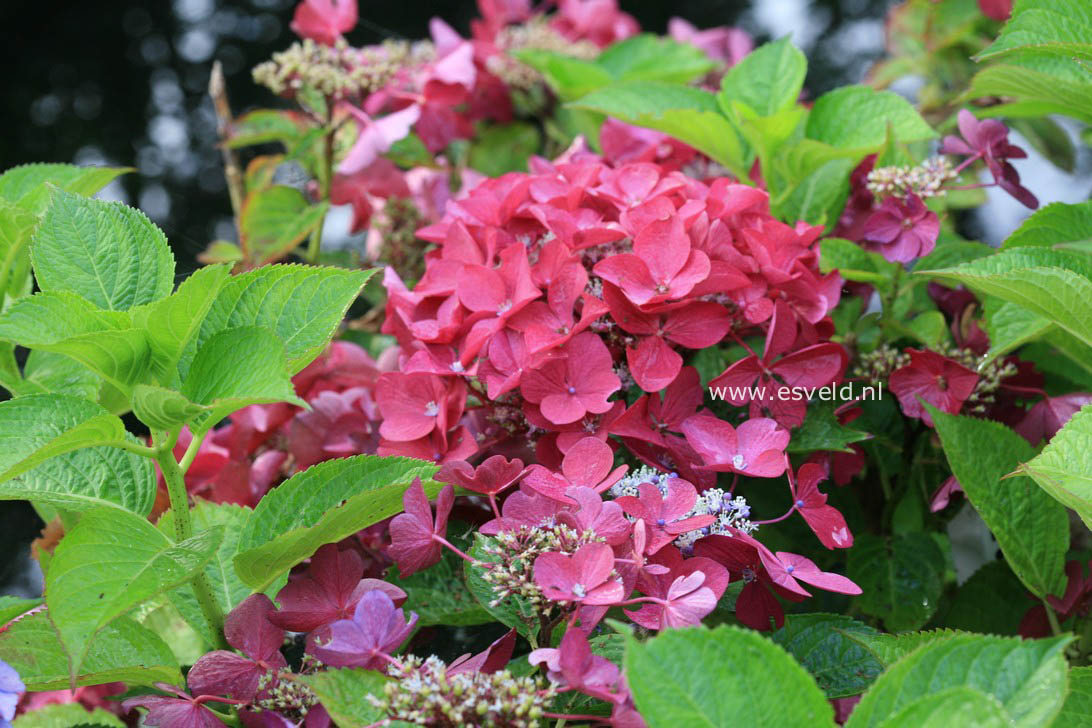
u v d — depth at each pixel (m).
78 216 1.09
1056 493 1.06
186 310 1.05
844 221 1.26
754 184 1.28
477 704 1.01
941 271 1.09
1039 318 1.14
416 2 2.28
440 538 1.06
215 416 1.07
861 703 0.99
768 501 1.19
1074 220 1.15
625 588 1.04
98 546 1.05
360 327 1.37
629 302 1.11
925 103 1.48
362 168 1.35
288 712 1.07
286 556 1.08
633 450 1.11
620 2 2.44
